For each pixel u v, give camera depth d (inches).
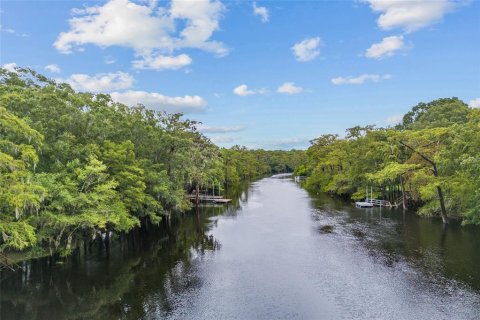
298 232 1668.3
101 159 1397.6
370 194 2662.4
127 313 848.3
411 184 2116.1
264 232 1692.9
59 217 1099.9
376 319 794.2
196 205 2536.9
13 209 989.2
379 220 1923.0
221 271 1138.0
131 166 1429.6
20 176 963.3
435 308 837.8
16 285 1036.5
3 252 1181.7
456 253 1262.3
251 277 1075.3
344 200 2883.9
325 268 1137.4
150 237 1695.4
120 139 1619.1
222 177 3531.0
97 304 906.1
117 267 1200.8
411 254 1264.8
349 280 1028.5
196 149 2496.3
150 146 1790.1
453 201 1781.5
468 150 1514.5
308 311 839.1
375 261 1195.3
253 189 4136.3
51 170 1243.8
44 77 1557.6
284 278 1058.7
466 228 1649.9
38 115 1220.5
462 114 3464.6
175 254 1359.5
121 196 1409.9
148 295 954.7
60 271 1155.9
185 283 1039.0
